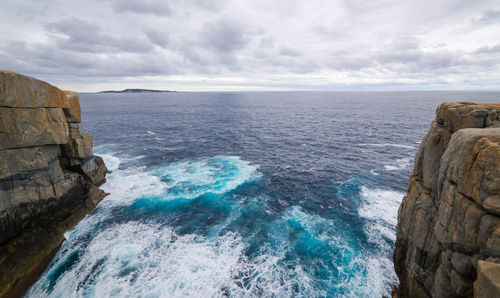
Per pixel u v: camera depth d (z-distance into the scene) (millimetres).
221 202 27094
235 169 37281
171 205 26328
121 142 53781
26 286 16266
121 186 30641
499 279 6359
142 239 20922
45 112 20844
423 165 13930
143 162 40250
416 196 14523
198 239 21000
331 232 22125
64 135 23156
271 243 20641
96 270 17562
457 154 9609
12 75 17781
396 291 16000
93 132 63938
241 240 20953
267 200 27703
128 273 17266
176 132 65750
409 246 15031
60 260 18547
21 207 18656
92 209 25125
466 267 8844
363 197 28500
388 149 48406
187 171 36312
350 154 45312
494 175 7734
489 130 8859
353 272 17812
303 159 42500
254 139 57594
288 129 70000
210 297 15539
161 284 16375
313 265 18391
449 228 9758
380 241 20984
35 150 19953
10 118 17875
